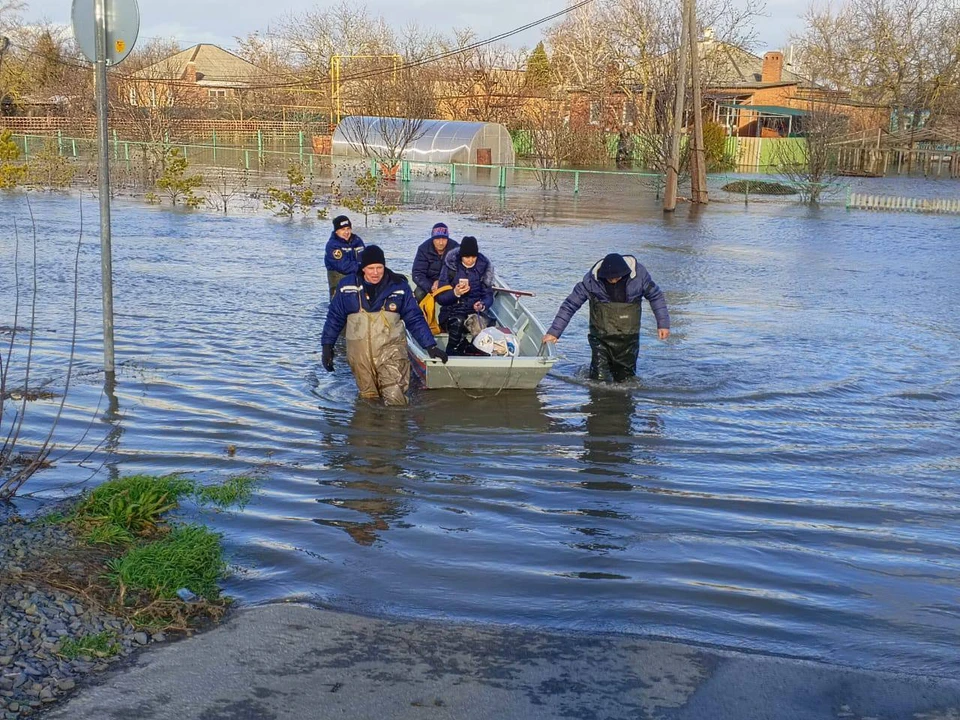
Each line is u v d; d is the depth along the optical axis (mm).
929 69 59281
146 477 6191
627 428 8281
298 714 3803
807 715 3939
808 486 7000
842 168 53062
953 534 6176
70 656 4113
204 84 74750
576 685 4109
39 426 7664
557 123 48812
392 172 38125
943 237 24266
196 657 4203
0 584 4621
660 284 16234
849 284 16656
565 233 23453
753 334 12234
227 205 26969
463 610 4863
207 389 8961
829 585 5340
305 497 6453
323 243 19781
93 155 43062
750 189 38312
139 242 19078
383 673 4145
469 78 60000
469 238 9891
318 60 76000
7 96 56250
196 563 5098
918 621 4926
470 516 6238
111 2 8594
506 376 9062
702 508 6512
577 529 6070
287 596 4930
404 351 8688
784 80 63406
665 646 4469
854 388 9734
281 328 11648
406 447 7617
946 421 8703
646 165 44938
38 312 11969
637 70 52969
